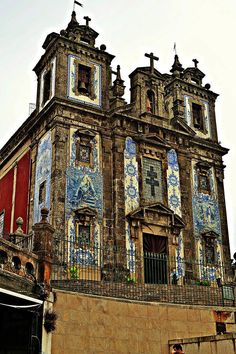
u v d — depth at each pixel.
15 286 14.58
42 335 14.75
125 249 29.22
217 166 35.88
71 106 30.73
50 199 28.78
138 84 34.00
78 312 15.99
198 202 33.75
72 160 29.73
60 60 31.91
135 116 32.91
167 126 34.03
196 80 38.56
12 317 15.69
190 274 30.95
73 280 19.86
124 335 16.77
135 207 30.67
